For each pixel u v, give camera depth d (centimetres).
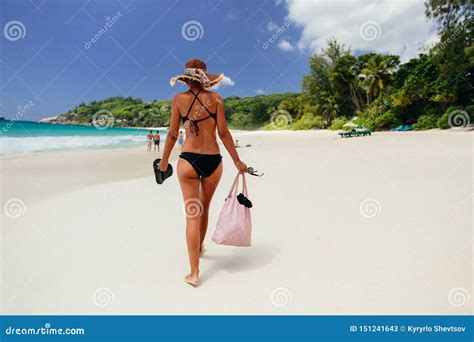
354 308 262
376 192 575
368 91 4388
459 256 327
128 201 611
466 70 2722
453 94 2780
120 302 282
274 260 345
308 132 3966
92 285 308
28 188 752
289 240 394
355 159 997
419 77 3042
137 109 6725
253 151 1484
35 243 408
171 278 318
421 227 405
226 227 326
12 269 339
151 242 407
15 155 1564
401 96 3120
